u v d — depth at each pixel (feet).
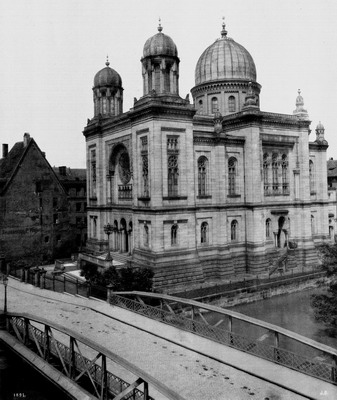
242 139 172.96
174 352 66.74
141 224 156.15
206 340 71.46
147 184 153.58
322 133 207.82
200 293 136.87
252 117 169.58
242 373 58.29
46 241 218.79
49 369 62.95
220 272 164.45
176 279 148.46
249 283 150.71
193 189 156.56
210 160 167.22
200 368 60.08
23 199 210.38
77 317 89.35
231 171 172.96
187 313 126.41
